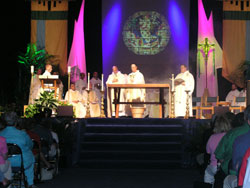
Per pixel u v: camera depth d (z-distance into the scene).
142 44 16.75
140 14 16.81
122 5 16.81
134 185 7.18
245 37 16.39
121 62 16.75
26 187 5.55
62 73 16.39
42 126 7.30
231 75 16.23
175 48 16.69
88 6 16.80
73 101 14.52
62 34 16.61
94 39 16.78
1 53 16.22
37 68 15.69
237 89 15.61
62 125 9.90
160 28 16.75
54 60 16.34
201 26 16.61
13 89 16.05
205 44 16.31
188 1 16.72
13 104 11.81
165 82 16.62
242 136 3.65
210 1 16.61
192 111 15.38
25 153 5.57
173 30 16.72
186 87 14.27
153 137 10.71
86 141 10.71
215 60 16.38
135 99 13.78
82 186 6.99
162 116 12.63
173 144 10.48
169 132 10.94
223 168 4.47
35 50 16.06
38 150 6.83
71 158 9.98
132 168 9.87
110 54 16.80
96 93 15.68
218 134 5.45
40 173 7.22
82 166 9.98
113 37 16.83
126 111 14.66
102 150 10.40
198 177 8.27
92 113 15.08
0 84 16.00
